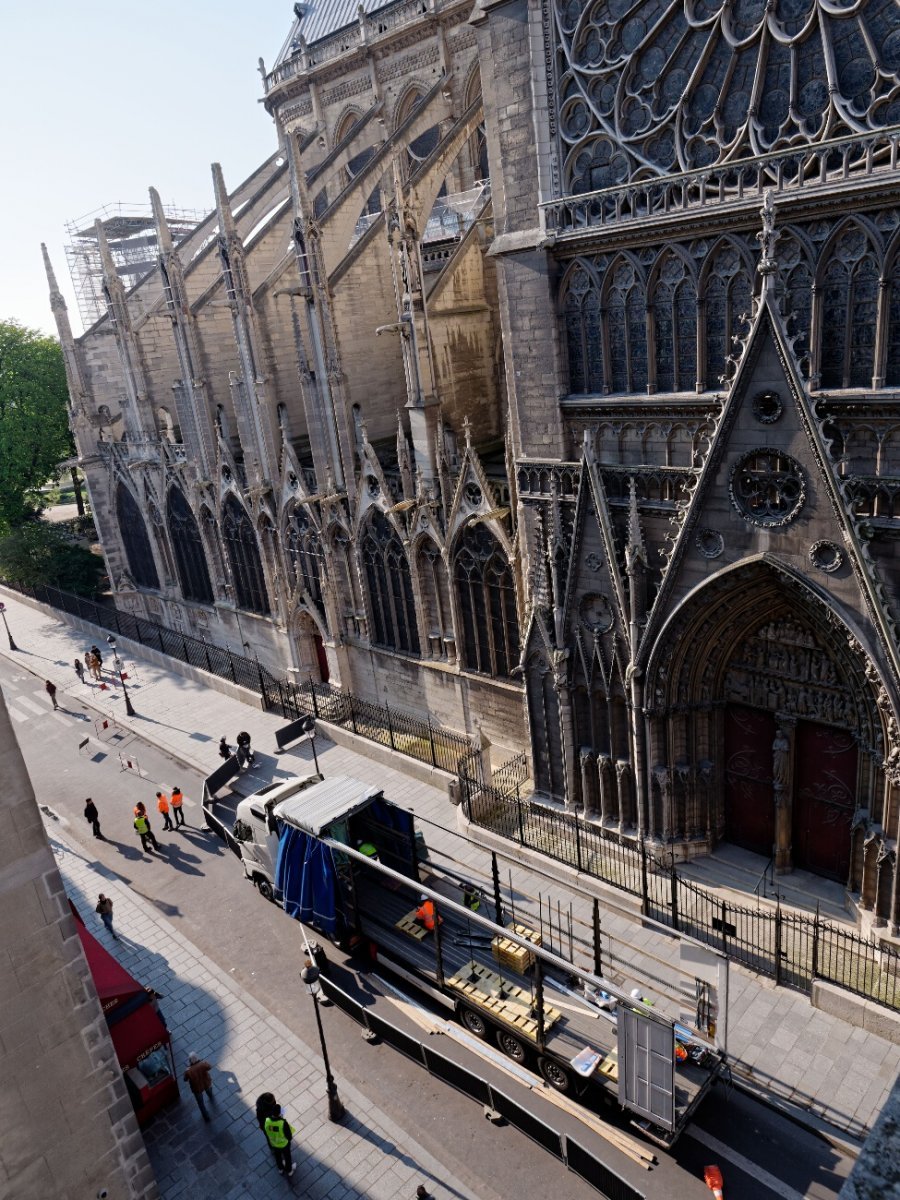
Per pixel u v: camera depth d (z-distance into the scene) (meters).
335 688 45.91
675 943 25.38
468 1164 20.19
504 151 26.33
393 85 53.12
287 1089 22.80
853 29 19.41
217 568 53.66
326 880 25.28
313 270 37.88
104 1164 17.58
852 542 20.84
